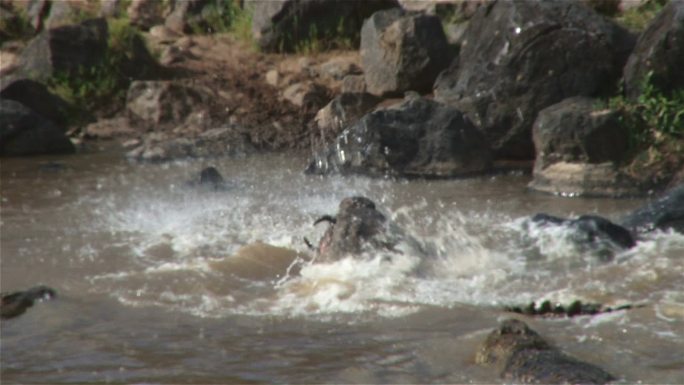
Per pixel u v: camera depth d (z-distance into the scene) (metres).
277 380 26.45
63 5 80.88
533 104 53.06
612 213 42.72
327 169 52.31
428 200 46.12
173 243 40.06
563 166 47.28
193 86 66.50
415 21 62.25
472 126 52.16
